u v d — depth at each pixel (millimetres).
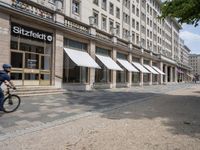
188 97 18625
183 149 5316
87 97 16797
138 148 5332
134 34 41719
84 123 7992
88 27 24094
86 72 24406
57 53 19422
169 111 10922
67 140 5902
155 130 7047
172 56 74000
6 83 9016
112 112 10469
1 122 7773
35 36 17469
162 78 54188
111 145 5527
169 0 14516
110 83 29234
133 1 41156
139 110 11195
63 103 12953
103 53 28328
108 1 32000
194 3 12750
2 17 14562
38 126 7348
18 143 5625
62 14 19703
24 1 16219
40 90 16703
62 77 20188
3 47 14656
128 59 35250
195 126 7691
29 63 17219
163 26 63812
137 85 38906
